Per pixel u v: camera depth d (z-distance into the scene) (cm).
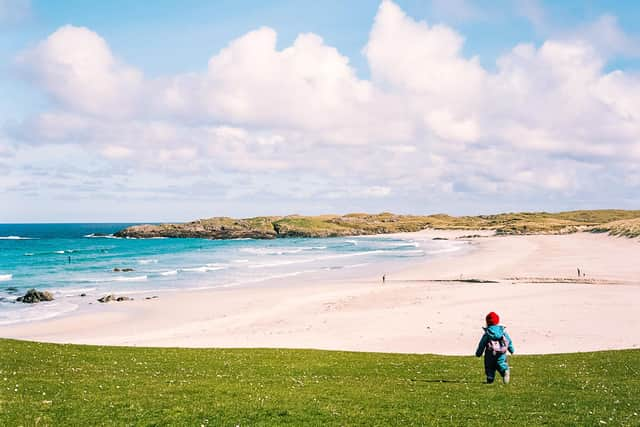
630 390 1738
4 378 1769
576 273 7831
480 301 5247
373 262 11538
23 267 11356
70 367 2153
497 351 1784
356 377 2080
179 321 5028
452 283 7050
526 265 9406
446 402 1520
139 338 4197
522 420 1312
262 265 11238
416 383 1877
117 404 1430
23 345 2709
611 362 2430
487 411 1409
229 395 1578
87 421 1267
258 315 5106
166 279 8831
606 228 18450
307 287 7244
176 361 2445
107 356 2528
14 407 1353
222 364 2377
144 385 1734
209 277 9062
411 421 1305
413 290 6375
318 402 1491
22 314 5634
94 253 15775
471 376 2086
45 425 1220
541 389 1727
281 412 1367
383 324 4250
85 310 5819
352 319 4562
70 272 10244
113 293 7206
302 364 2408
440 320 4316
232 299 6253
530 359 2552
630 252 11025
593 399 1567
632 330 3731
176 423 1262
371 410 1409
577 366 2316
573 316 4300
